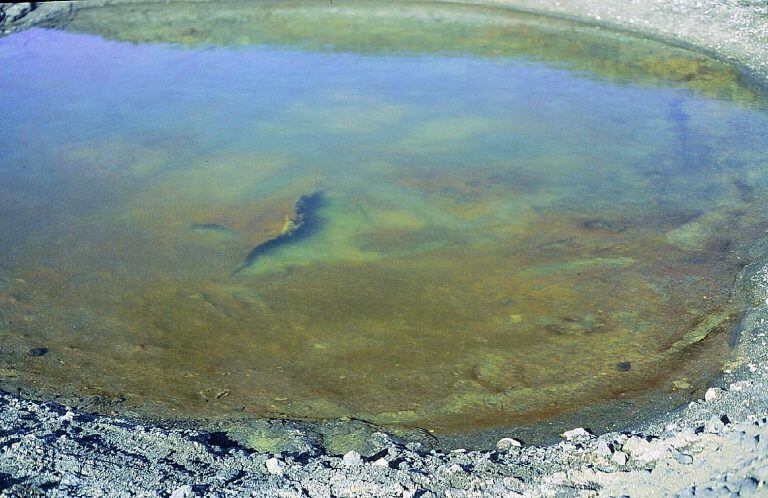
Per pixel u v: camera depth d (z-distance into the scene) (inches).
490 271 209.3
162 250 219.8
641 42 398.9
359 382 171.3
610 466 138.2
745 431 136.5
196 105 322.3
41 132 295.9
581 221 232.8
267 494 132.2
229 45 402.3
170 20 443.2
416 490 132.6
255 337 185.6
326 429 157.5
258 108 319.0
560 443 149.0
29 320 191.0
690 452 137.3
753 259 210.1
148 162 271.0
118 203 244.7
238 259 215.3
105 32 423.2
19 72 363.3
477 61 375.9
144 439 149.7
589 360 176.4
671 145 281.9
